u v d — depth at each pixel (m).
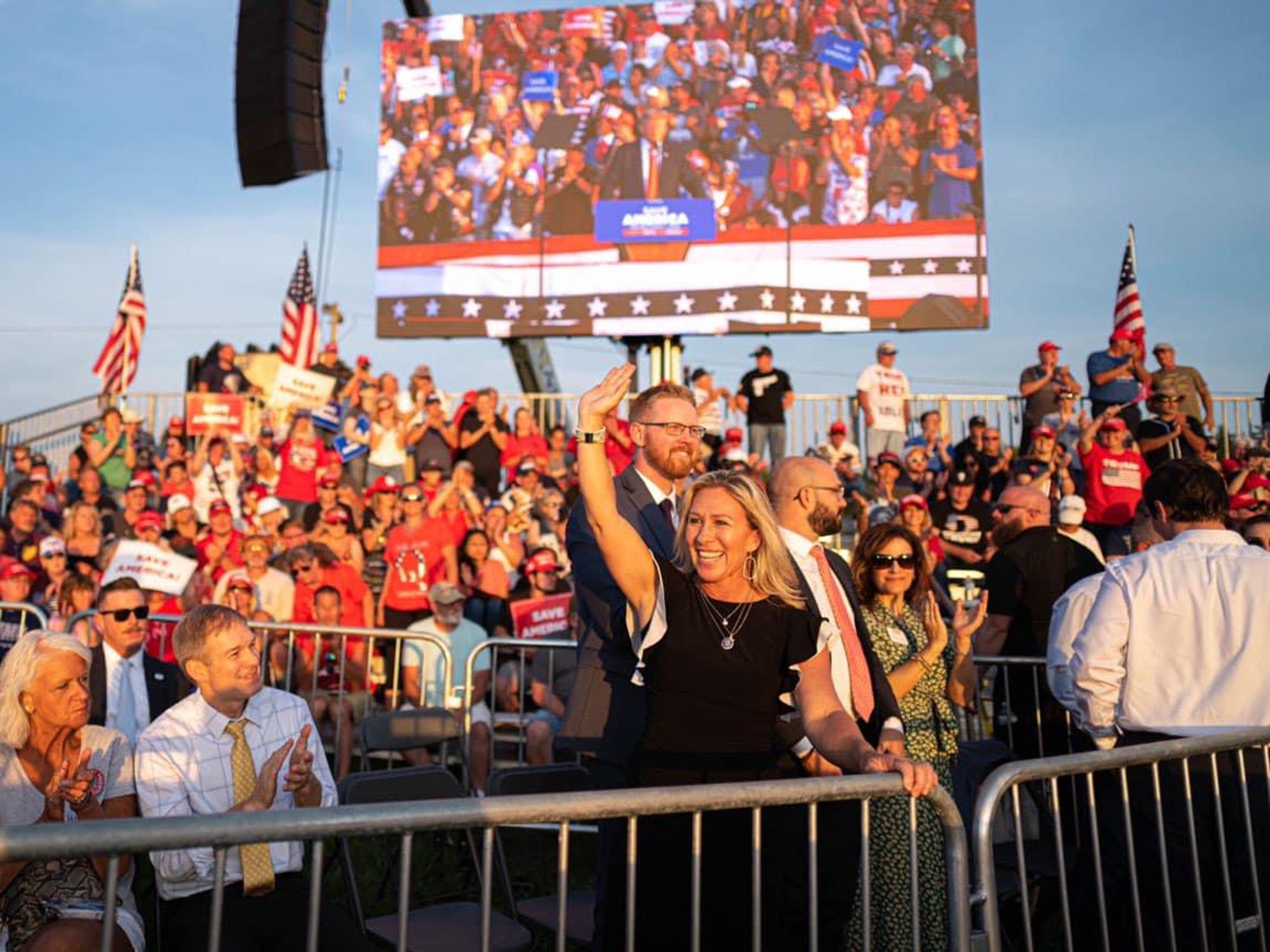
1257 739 3.18
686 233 12.75
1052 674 3.88
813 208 12.59
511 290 12.97
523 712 6.65
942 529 9.97
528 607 7.77
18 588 8.02
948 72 12.56
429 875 5.51
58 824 1.81
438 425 12.83
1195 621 3.43
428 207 13.20
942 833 3.38
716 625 2.88
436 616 7.16
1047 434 10.26
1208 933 3.34
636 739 3.21
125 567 7.58
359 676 7.44
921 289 12.37
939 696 3.85
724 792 2.37
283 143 10.02
